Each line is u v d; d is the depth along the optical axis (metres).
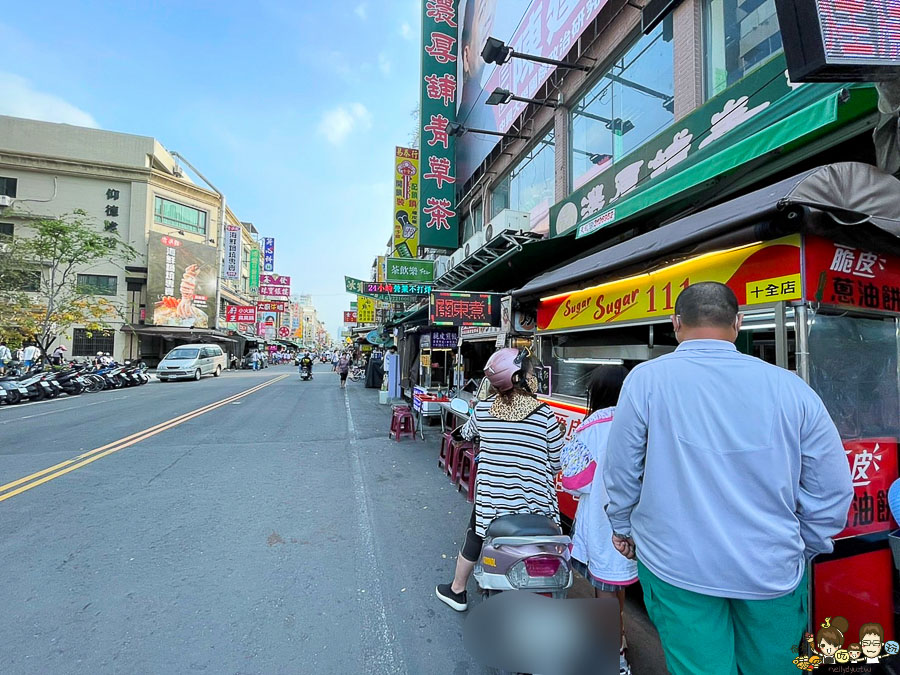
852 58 1.81
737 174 4.16
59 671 2.19
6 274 16.73
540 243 6.22
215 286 32.28
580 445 2.33
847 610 2.14
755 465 1.34
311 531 3.94
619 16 6.48
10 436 7.84
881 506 2.29
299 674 2.22
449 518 4.30
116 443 7.30
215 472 5.71
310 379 24.22
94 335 27.72
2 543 3.61
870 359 2.38
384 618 2.70
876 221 2.10
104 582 3.04
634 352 3.90
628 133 6.41
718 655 1.38
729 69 4.87
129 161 29.31
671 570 1.41
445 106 12.53
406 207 14.55
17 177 26.83
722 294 1.57
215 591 2.96
